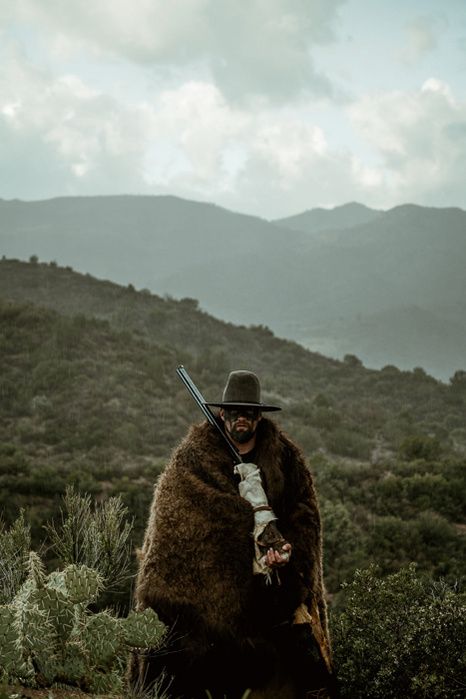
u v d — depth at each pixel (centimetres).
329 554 1995
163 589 356
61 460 3841
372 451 4900
